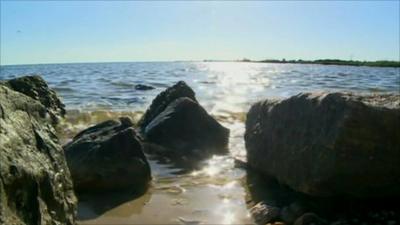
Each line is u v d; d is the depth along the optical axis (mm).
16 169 973
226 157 2965
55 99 4523
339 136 1716
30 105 1368
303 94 2078
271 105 2404
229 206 2000
